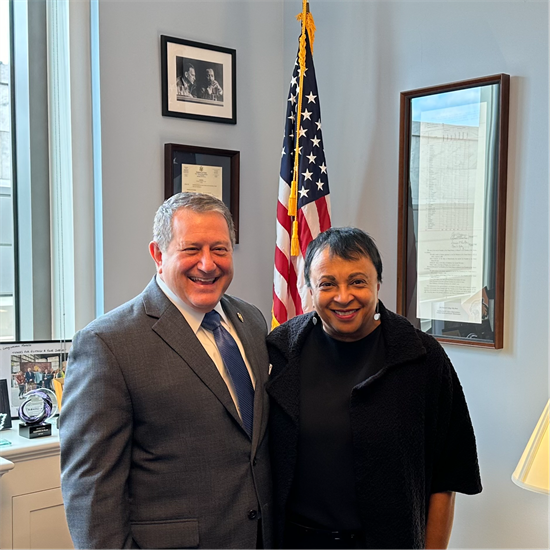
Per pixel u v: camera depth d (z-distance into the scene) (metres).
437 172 2.54
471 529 2.48
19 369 2.42
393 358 1.53
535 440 1.85
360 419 1.49
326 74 2.97
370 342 1.58
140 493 1.48
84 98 2.60
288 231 2.73
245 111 3.01
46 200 2.71
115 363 1.45
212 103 2.88
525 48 2.30
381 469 1.47
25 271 2.69
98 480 1.40
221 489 1.49
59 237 2.70
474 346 2.44
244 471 1.52
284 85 3.14
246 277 3.04
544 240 2.26
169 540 1.45
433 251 2.56
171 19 2.76
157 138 2.73
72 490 1.42
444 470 1.66
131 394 1.46
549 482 1.78
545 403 2.27
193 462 1.48
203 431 1.49
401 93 2.63
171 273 1.52
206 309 1.56
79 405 1.44
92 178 2.63
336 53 2.92
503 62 2.36
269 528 1.56
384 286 2.77
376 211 2.79
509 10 2.34
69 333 2.70
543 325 2.27
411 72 2.64
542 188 2.26
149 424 1.47
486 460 2.44
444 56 2.53
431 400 1.56
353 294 1.47
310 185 2.70
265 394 1.62
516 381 2.35
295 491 1.54
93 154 2.62
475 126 2.42
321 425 1.53
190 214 1.52
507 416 2.38
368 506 1.47
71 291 2.67
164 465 1.47
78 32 2.57
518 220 2.33
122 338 1.48
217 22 2.90
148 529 1.46
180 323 1.54
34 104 2.66
